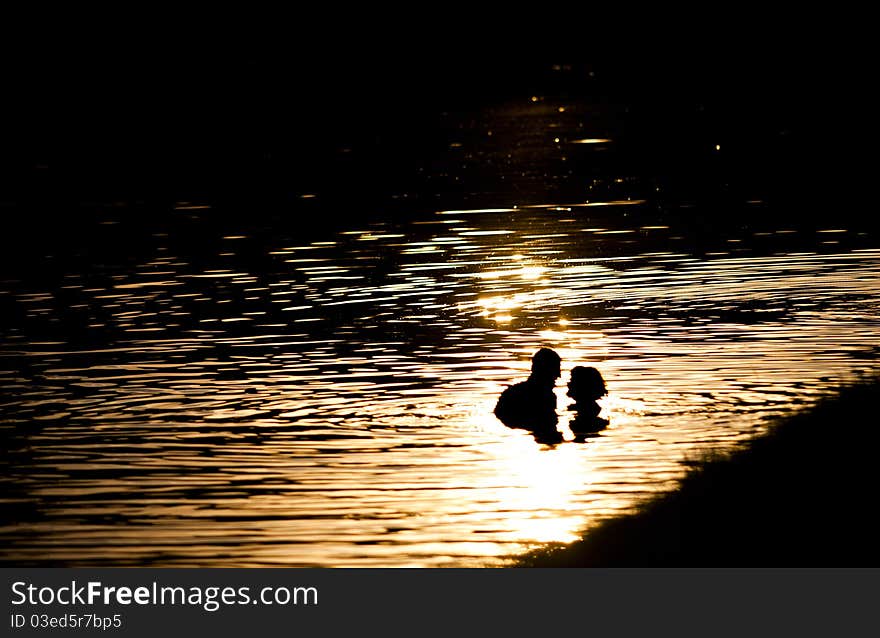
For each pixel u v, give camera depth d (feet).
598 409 155.84
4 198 419.95
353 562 112.16
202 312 221.46
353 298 230.48
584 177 430.20
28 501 128.06
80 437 149.07
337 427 151.64
